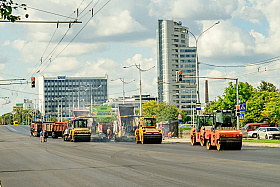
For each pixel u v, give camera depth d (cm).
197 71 5034
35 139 7069
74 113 7631
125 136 5850
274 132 4834
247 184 1199
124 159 2253
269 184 1192
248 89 7319
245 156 2283
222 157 2241
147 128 4553
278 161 1931
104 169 1742
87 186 1255
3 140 6688
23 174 1655
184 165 1830
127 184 1265
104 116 10631
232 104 7275
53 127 7462
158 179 1362
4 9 1229
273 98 6850
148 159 2211
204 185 1198
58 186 1279
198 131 3944
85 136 5350
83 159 2339
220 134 2884
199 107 4928
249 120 7150
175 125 6788
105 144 4444
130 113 6306
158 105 10106
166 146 3797
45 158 2511
